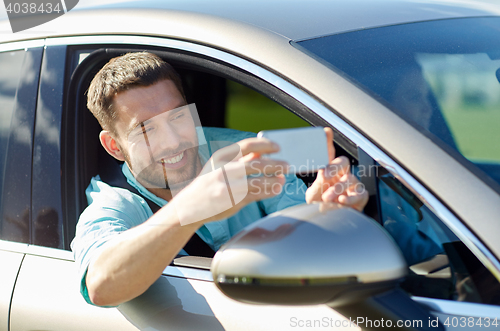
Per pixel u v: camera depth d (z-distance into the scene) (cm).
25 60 162
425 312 91
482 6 181
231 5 145
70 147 151
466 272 91
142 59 137
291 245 77
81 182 151
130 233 109
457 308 90
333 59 119
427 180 94
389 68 122
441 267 94
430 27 149
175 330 111
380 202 100
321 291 77
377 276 76
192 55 133
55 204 147
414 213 96
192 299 115
